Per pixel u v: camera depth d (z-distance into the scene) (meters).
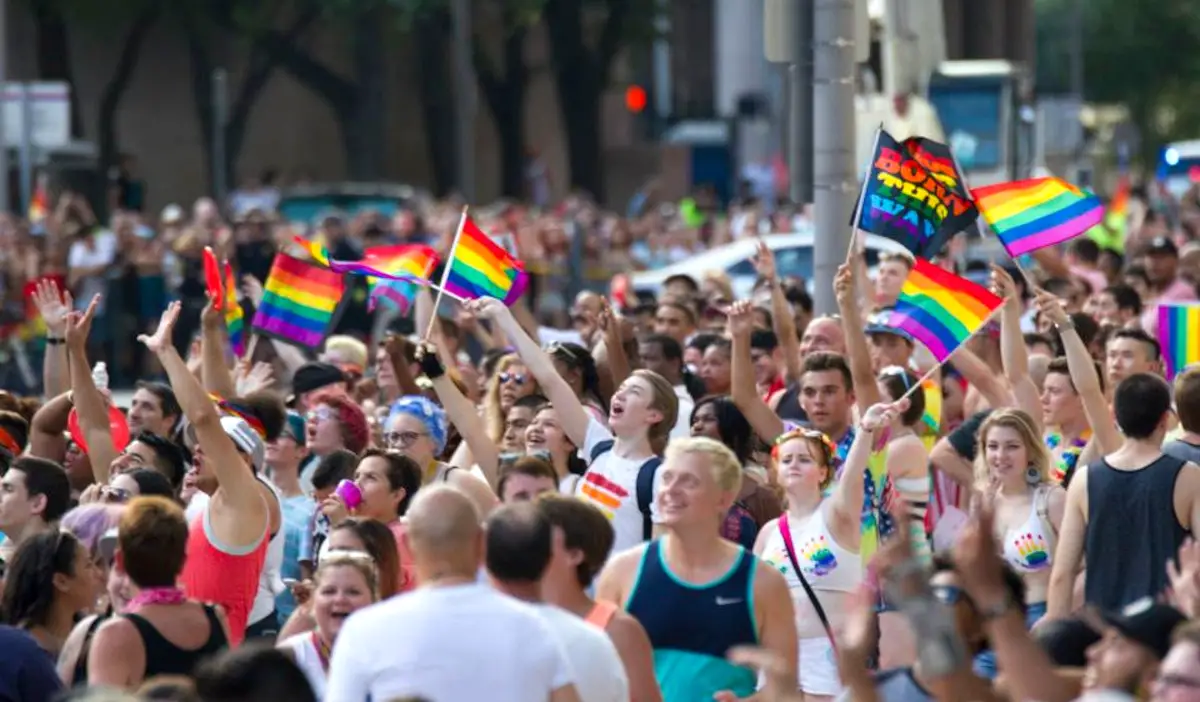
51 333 33.25
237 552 24.12
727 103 177.00
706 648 20.83
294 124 150.75
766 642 20.89
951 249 46.31
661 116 180.38
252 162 149.38
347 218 98.31
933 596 17.03
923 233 30.70
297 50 133.62
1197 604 19.00
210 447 24.03
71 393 30.56
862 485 23.80
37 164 100.38
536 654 17.81
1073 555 24.64
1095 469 24.48
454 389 27.81
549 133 165.88
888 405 24.00
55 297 33.41
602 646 18.77
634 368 34.25
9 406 33.50
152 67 143.50
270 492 26.41
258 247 65.69
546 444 27.08
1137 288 47.91
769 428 30.11
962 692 17.81
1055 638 18.84
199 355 38.03
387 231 84.19
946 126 95.38
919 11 80.94
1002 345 30.92
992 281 30.77
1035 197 30.70
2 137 87.44
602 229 95.31
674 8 178.50
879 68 78.19
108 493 25.20
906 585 17.05
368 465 25.45
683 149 159.50
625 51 165.25
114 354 70.06
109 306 70.06
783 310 36.91
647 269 86.81
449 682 17.59
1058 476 29.03
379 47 135.25
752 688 20.91
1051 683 17.67
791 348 36.94
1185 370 25.56
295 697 16.30
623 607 21.09
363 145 135.50
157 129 143.75
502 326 26.86
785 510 27.33
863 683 18.11
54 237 73.00
